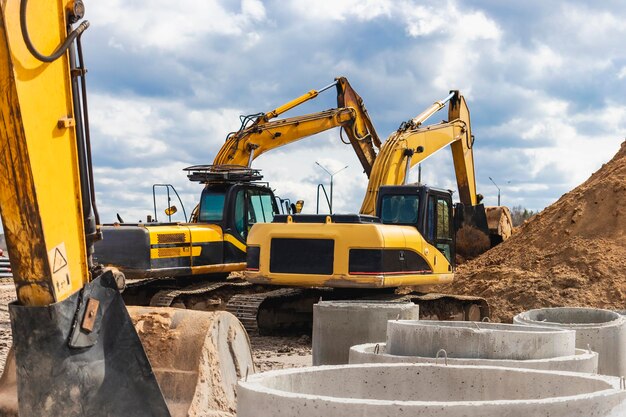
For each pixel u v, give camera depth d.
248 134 21.23
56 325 6.09
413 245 16.36
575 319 11.05
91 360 6.23
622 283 19.59
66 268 6.23
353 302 11.75
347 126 22.66
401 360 7.09
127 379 6.35
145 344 7.96
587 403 4.66
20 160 5.95
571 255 21.16
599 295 19.36
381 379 6.02
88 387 6.20
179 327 8.08
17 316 6.11
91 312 6.25
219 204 18.41
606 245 21.12
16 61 5.89
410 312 11.24
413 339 7.41
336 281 15.55
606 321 10.73
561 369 6.86
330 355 11.22
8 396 7.55
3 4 5.78
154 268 16.81
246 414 4.99
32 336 6.10
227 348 8.42
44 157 6.11
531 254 22.14
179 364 7.88
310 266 15.74
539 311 11.08
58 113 6.26
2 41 5.82
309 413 4.64
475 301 18.12
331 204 18.03
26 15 5.99
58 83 6.29
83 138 6.63
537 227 23.66
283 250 15.96
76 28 6.36
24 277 6.08
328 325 11.24
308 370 5.82
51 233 6.11
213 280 18.89
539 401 4.57
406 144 19.83
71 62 6.50
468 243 24.19
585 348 9.30
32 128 6.00
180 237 17.33
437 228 17.14
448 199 17.83
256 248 16.20
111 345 6.37
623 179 23.00
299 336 16.64
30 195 5.97
